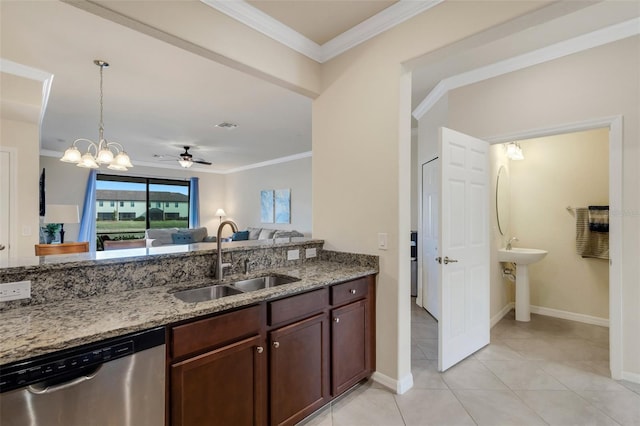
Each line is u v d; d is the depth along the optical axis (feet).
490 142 9.98
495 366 8.43
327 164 8.65
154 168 27.30
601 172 11.64
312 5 6.80
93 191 23.66
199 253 6.36
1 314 4.24
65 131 16.75
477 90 10.25
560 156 12.44
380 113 7.47
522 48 8.80
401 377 7.24
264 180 26.84
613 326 7.75
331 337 6.52
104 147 12.74
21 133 11.99
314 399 6.16
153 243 23.76
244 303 4.99
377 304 7.61
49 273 4.72
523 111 9.33
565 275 12.27
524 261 11.48
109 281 5.27
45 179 21.97
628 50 7.70
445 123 11.20
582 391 7.21
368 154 7.72
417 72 10.24
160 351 4.13
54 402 3.40
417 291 14.49
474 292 9.21
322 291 6.35
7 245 11.68
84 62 9.26
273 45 7.52
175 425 4.26
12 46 8.39
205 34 6.26
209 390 4.62
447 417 6.31
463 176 8.84
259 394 5.25
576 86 8.44
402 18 7.01
